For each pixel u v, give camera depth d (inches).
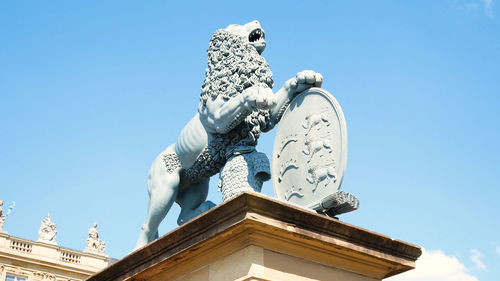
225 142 185.5
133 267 163.9
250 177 175.2
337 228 141.9
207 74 191.3
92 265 1091.3
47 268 1050.7
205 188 211.0
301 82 172.1
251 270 130.3
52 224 1102.4
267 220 131.1
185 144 197.9
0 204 1067.9
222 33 195.6
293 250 138.5
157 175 203.0
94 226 1138.0
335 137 155.9
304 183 162.1
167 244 152.1
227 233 134.9
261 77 183.2
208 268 144.3
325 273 143.0
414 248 154.4
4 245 1031.6
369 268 151.5
